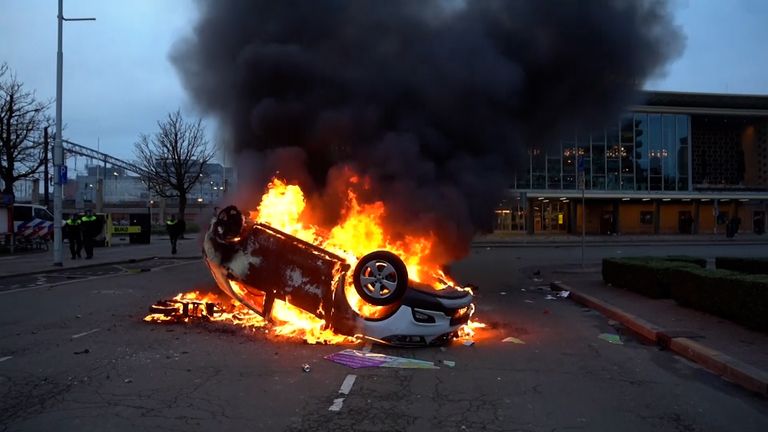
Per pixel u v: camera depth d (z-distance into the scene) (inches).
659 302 375.2
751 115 1637.6
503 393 195.9
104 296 421.1
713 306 321.4
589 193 1568.7
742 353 236.1
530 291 470.6
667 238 1384.1
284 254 273.6
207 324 303.3
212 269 284.0
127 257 792.3
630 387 205.2
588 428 163.8
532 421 169.0
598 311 368.5
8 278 546.9
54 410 173.0
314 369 221.5
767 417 174.2
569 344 274.8
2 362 229.8
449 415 173.3
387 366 227.0
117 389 194.5
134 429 157.9
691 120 1665.8
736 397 194.2
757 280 283.3
